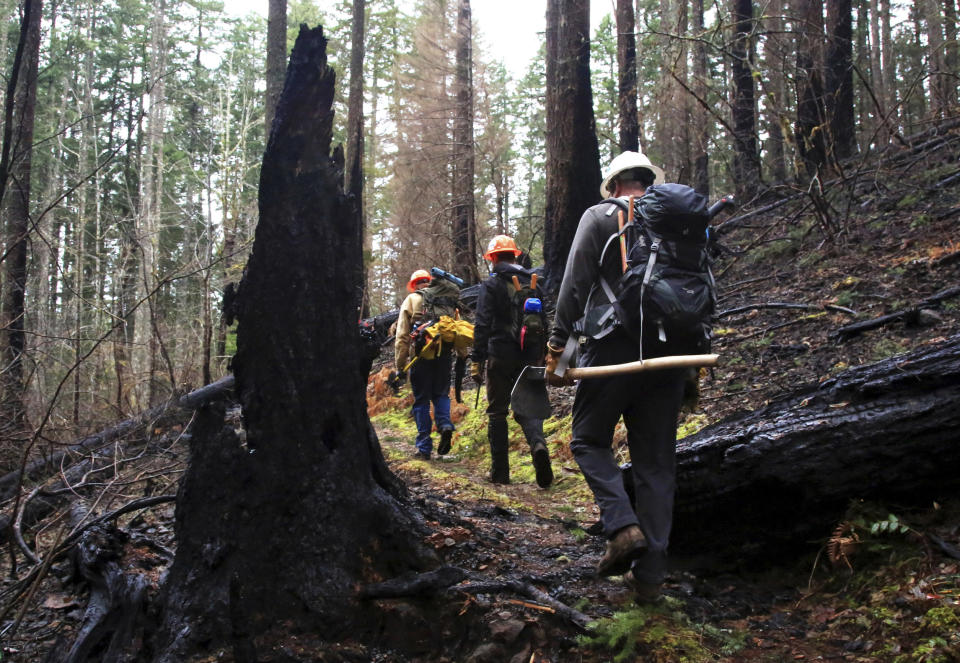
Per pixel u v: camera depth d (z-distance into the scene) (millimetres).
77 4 31594
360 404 3004
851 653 2350
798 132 9305
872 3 23875
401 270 18578
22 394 5543
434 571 2752
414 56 19125
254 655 2420
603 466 2777
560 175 9734
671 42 9297
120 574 2957
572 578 3016
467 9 17703
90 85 28281
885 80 21594
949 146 8664
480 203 20219
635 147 11125
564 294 2754
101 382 7449
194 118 37000
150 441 5398
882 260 6613
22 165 7379
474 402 8328
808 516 3053
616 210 2748
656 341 2615
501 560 3057
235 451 2768
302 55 2875
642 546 2557
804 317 6070
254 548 2645
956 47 11961
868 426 2855
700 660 2348
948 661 2135
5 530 4215
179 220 24234
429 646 2572
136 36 37250
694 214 2574
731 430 3207
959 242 6094
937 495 2881
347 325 2975
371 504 2855
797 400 3256
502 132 19141
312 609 2582
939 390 2820
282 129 2883
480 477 5570
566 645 2467
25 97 7367
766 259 8375
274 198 2875
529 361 5262
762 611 2795
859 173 7855
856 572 2814
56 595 3387
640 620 2486
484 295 5289
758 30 8867
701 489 3131
